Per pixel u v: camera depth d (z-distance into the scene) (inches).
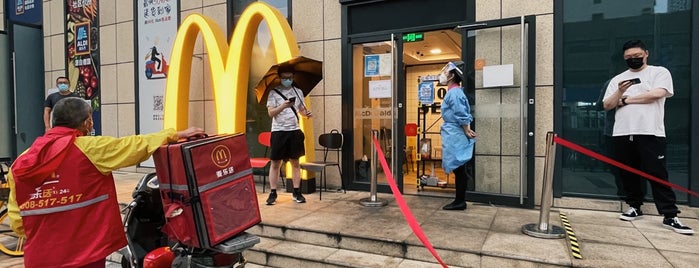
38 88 325.1
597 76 168.2
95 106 305.0
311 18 221.8
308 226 147.1
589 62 169.2
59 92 243.6
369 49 209.0
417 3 198.8
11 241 168.1
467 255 121.3
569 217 157.3
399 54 201.5
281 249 139.3
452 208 170.1
